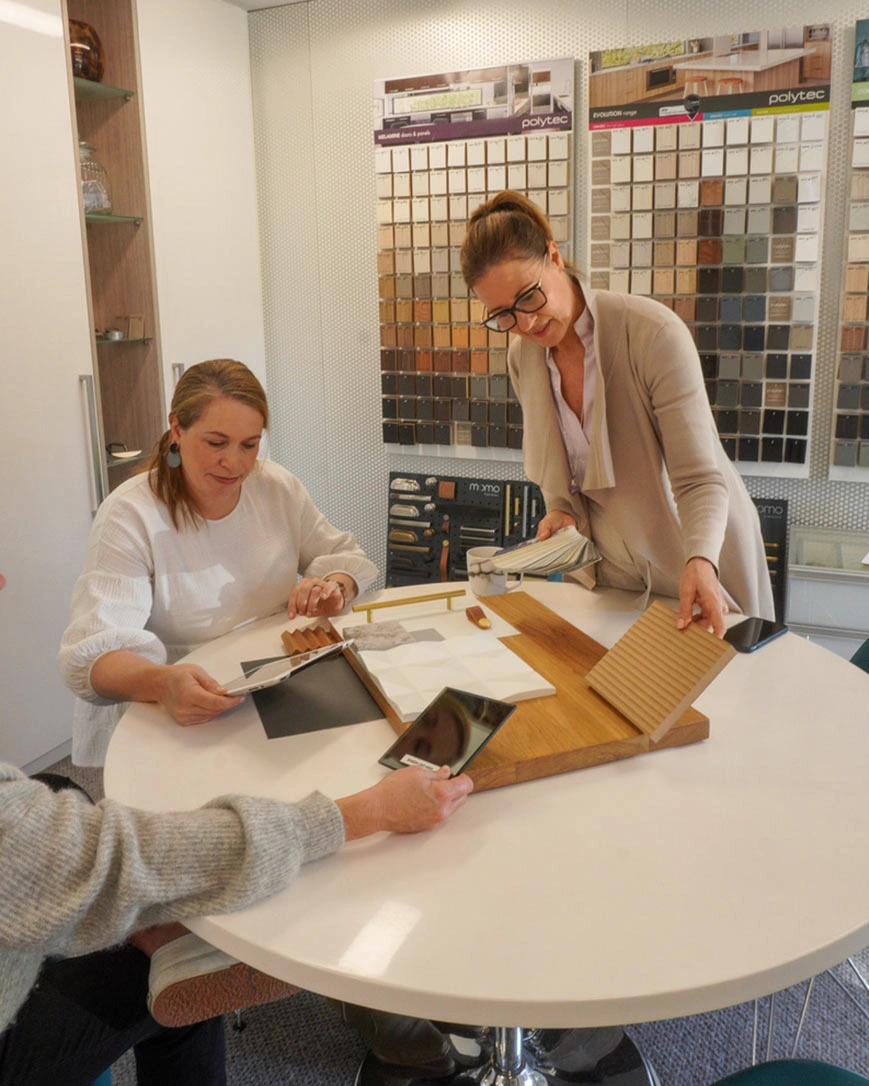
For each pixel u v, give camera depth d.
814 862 1.09
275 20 3.79
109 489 3.45
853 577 3.05
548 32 3.39
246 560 1.95
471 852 1.13
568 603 2.03
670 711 1.32
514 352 2.07
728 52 3.11
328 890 1.06
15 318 2.74
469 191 3.55
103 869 0.97
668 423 1.87
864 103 2.97
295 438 4.19
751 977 0.92
